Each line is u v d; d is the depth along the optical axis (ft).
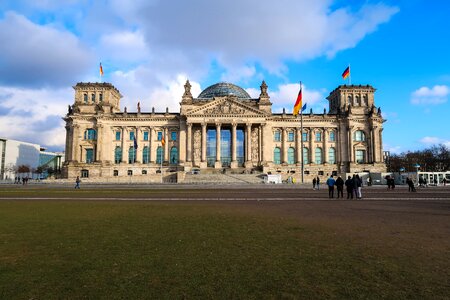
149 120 472.85
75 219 86.33
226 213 98.94
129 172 463.42
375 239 61.52
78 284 38.17
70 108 477.77
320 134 481.87
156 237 63.31
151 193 196.54
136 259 48.06
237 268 43.91
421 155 599.57
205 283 38.37
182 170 448.65
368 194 189.57
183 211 103.86
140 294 35.19
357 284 38.04
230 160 462.60
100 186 294.46
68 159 465.06
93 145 464.65
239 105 447.42
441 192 207.72
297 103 336.70
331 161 476.54
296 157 474.90
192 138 462.60
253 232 68.28
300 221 83.20
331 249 53.93
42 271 42.83
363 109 483.51
